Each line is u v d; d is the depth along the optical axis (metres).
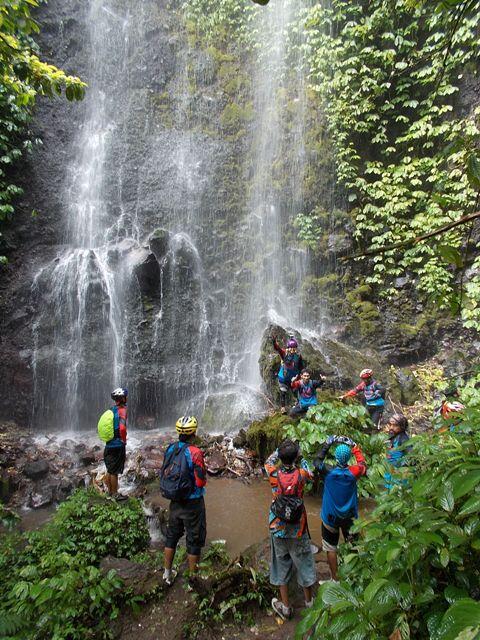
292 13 14.14
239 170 14.34
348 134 12.88
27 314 10.83
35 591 3.49
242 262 13.38
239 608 3.97
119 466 6.09
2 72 5.63
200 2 15.45
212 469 7.56
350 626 1.97
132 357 10.88
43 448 8.72
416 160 11.94
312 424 6.79
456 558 1.83
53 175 12.87
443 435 2.89
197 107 14.90
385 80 12.83
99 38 14.87
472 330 11.36
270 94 14.62
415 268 12.16
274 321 12.27
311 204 13.29
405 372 11.02
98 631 3.63
